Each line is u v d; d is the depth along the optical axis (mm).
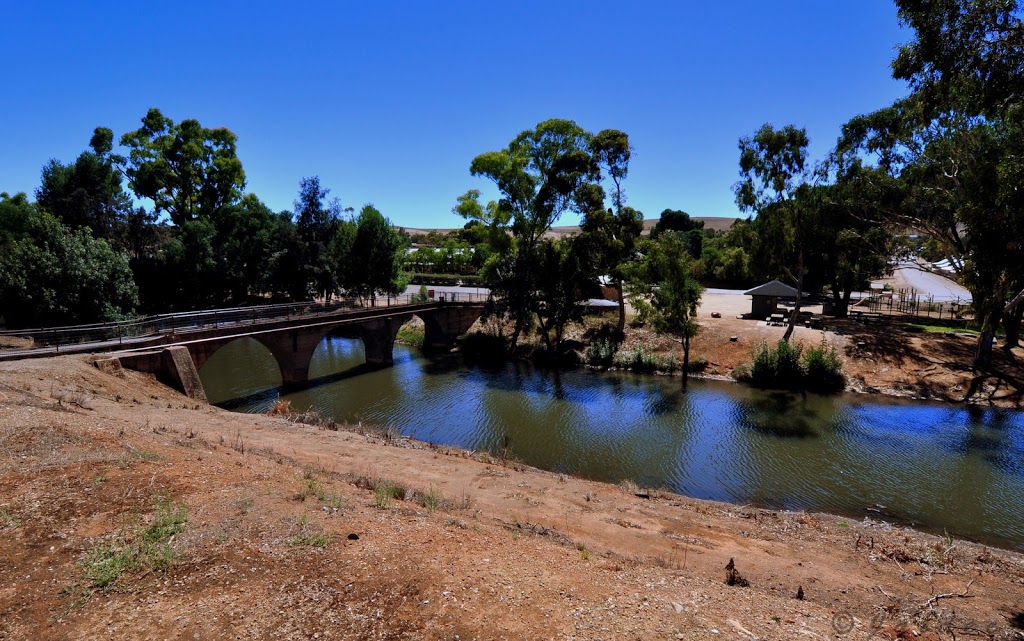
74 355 20750
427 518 9555
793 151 31234
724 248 83312
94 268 30844
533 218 41625
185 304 44062
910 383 28578
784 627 6652
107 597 6234
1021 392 26250
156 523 7816
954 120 24656
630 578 7926
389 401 27609
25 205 50875
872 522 14852
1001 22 13883
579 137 41281
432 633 5812
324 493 9938
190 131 51750
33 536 7316
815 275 52469
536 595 6816
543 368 36344
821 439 21547
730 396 28312
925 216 29578
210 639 5590
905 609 8297
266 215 52438
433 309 41906
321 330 32031
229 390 29141
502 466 17250
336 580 6719
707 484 17516
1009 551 13195
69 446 10367
